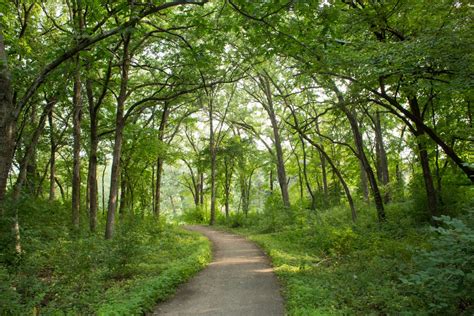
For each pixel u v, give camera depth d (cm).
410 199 2025
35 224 1593
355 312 701
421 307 677
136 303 716
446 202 1595
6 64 816
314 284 902
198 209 4766
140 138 2488
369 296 778
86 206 2580
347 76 1270
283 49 988
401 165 3347
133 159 2866
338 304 751
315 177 4538
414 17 1133
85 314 694
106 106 2295
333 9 854
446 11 1057
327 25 883
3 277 739
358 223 1861
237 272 1193
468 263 539
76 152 1869
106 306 699
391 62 1090
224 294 909
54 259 1104
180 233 2422
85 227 1781
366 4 1295
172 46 1711
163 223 2645
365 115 2566
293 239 1938
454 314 605
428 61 1053
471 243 524
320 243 1614
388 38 1335
